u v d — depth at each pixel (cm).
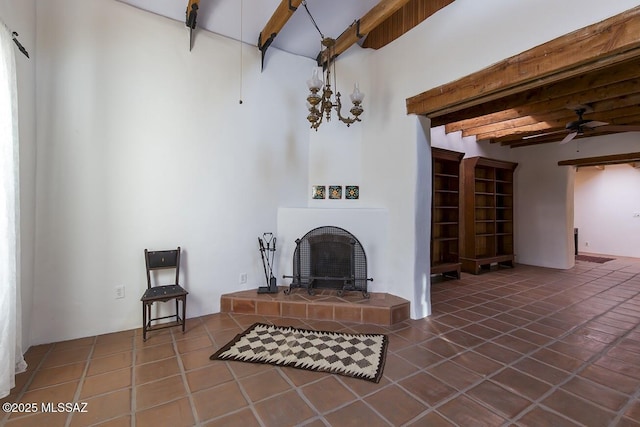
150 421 171
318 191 404
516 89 251
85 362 234
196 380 211
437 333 294
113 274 288
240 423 169
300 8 315
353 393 197
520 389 203
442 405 186
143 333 272
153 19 303
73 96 267
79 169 271
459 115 409
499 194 623
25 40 237
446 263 518
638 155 525
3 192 188
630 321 327
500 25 247
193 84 326
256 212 369
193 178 327
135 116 295
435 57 303
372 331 297
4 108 189
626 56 189
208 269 338
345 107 400
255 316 334
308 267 371
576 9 204
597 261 704
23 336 245
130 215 295
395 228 354
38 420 171
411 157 333
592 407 185
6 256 190
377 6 285
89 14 273
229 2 299
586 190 854
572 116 442
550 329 305
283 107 387
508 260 621
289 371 223
